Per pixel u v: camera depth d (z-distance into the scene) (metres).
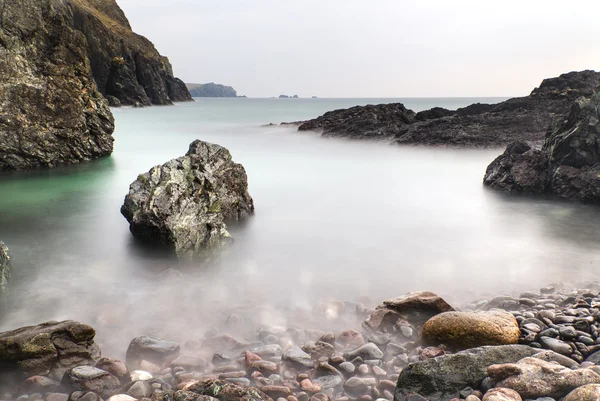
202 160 13.66
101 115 28.73
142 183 13.02
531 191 18.91
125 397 4.87
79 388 5.36
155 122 67.38
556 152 18.66
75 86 26.78
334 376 5.73
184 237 11.47
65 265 10.57
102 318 7.72
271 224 14.16
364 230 13.55
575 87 42.97
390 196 18.48
